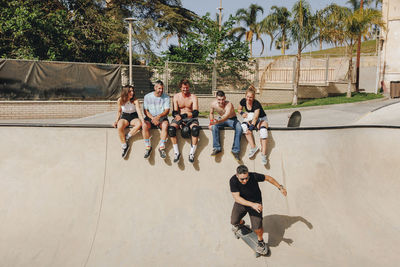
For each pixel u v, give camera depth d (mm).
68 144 5719
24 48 15789
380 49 19391
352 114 13484
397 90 17828
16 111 14359
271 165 5785
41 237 4871
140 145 5637
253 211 4438
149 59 21719
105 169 5594
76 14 18859
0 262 4461
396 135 6613
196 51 19250
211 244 4844
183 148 5676
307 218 5324
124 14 22531
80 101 15211
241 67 17891
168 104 5520
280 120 13258
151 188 5512
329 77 22453
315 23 16391
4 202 5285
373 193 5953
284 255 4613
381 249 4793
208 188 5570
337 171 6023
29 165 5609
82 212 5230
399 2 19125
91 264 4469
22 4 15883
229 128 5719
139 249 4754
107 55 19188
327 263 4500
